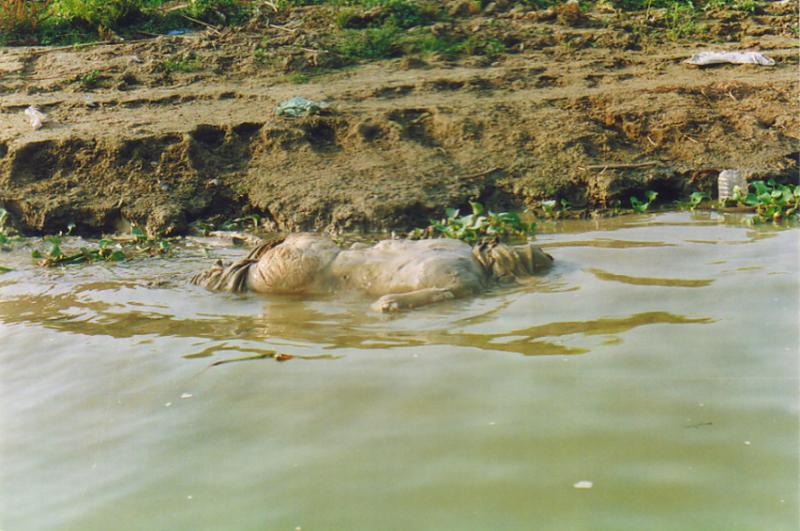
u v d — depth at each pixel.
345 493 4.21
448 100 13.45
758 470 4.17
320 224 10.60
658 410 4.82
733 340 5.74
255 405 5.30
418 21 17.66
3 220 10.96
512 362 5.62
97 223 11.11
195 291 8.16
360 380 5.52
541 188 11.06
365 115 12.71
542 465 4.33
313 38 16.45
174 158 11.80
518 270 7.75
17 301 8.13
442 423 4.84
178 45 16.39
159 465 4.70
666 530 3.74
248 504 4.21
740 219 9.80
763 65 14.77
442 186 11.05
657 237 9.07
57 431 5.26
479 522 3.89
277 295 7.87
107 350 6.57
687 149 11.80
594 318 6.39
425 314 6.86
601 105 12.95
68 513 4.32
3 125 12.85
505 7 18.50
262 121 12.55
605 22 17.50
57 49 16.25
